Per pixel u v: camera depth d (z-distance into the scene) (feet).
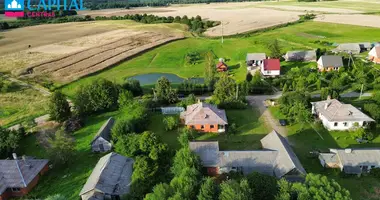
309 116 217.77
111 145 195.21
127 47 486.79
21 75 369.09
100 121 240.73
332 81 282.15
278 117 233.14
